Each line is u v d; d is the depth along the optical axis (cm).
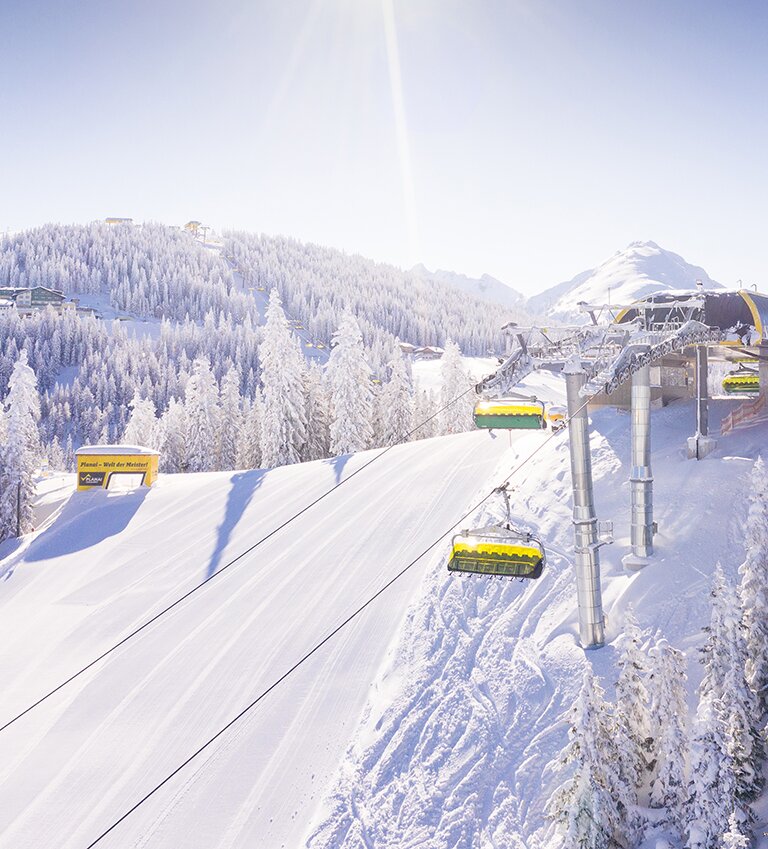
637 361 1809
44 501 5706
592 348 1944
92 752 2248
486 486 3525
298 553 3484
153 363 17262
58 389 16175
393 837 1711
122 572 3644
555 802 1380
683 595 1930
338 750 2080
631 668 1432
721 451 2542
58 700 2573
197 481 4956
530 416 1678
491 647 2148
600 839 1298
